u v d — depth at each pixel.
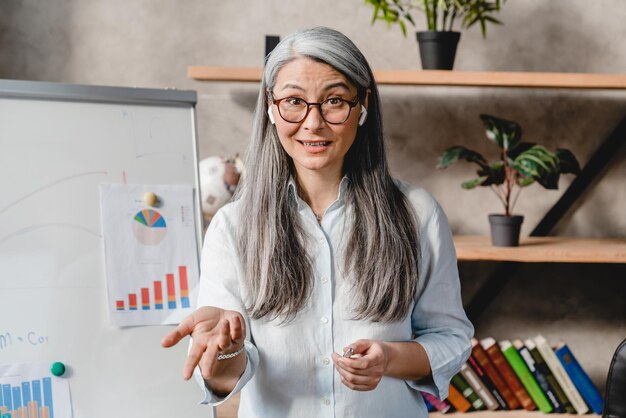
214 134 2.63
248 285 1.45
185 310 1.87
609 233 2.63
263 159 1.46
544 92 2.62
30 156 1.76
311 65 1.36
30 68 2.60
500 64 2.60
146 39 2.62
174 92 1.95
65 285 1.75
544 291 2.65
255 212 1.45
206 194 2.39
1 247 1.70
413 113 2.63
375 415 1.44
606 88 2.42
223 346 1.23
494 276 2.58
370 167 1.47
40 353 1.71
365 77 1.40
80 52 2.61
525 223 2.64
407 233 1.46
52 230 1.76
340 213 1.46
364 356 1.30
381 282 1.41
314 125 1.36
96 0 2.61
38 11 2.60
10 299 1.70
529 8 2.59
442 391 1.46
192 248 1.92
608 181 2.62
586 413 2.39
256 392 1.46
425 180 2.64
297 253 1.43
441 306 1.49
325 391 1.43
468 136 2.62
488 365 2.39
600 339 2.66
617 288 2.65
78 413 1.73
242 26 2.61
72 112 1.83
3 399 1.67
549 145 2.62
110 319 1.79
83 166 1.82
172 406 1.83
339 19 2.61
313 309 1.43
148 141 1.91
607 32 2.59
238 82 2.59
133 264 1.84
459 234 2.65
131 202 1.86
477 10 2.39
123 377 1.79
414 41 2.60
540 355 2.40
